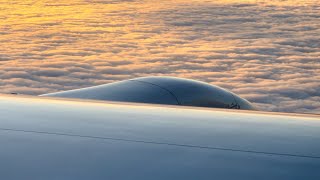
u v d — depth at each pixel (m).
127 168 4.60
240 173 4.52
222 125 5.88
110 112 6.42
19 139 5.27
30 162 4.71
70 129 5.64
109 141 5.27
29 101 6.98
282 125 5.89
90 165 4.66
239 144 5.19
